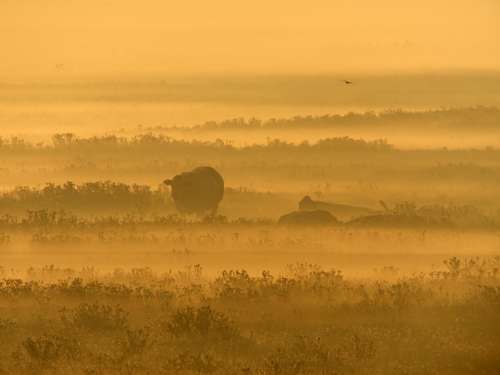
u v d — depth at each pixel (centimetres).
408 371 5769
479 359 5972
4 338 6347
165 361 5888
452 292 7325
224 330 6341
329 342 6247
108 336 6391
